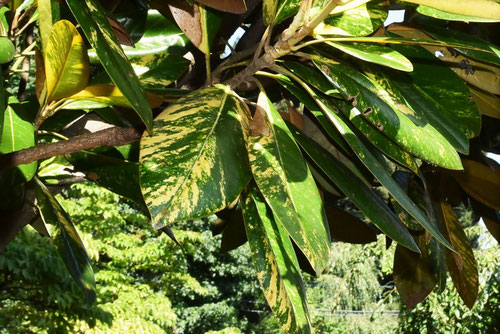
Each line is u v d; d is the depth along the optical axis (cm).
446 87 93
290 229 67
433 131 79
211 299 1606
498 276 555
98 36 59
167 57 97
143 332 766
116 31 88
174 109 71
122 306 786
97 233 1080
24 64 103
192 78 104
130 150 98
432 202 121
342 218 122
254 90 110
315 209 70
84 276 87
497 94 108
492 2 64
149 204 61
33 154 70
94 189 987
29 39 103
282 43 76
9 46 79
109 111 91
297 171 72
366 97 75
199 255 1546
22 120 80
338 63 78
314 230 68
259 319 1712
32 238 567
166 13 89
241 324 1585
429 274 122
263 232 79
